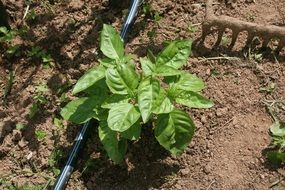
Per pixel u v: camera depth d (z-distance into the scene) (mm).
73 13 1568
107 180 1327
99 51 1496
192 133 1246
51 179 1338
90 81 1254
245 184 1290
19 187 1331
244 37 1485
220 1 1531
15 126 1416
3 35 1559
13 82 1482
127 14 1524
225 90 1410
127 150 1352
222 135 1354
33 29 1554
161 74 1257
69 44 1521
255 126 1359
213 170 1312
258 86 1411
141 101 1214
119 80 1245
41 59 1507
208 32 1460
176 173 1318
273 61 1439
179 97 1252
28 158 1370
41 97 1432
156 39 1498
